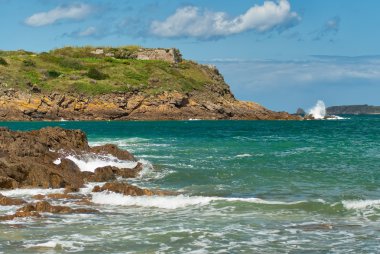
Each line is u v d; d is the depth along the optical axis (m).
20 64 131.75
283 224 15.41
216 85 144.38
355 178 25.41
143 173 27.03
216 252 12.51
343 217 16.38
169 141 52.03
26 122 107.81
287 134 66.88
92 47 174.00
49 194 19.53
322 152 38.81
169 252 12.48
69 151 28.36
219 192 21.62
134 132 71.81
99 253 12.33
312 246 13.03
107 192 19.97
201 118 125.62
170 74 140.50
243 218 16.19
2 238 13.55
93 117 117.88
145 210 17.45
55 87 119.69
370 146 44.66
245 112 131.75
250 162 32.28
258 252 12.53
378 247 12.92
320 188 22.61
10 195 19.83
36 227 14.79
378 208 17.44
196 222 15.64
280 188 22.64
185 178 25.67
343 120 142.25
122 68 139.50
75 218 16.08
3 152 24.28
